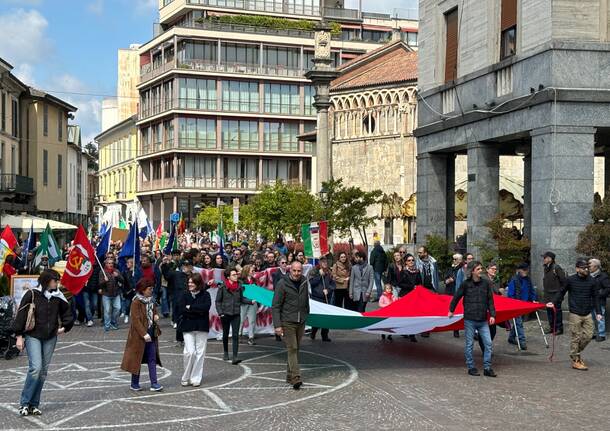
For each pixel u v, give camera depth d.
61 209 63.72
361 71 62.81
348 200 38.16
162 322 23.91
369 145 58.75
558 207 20.97
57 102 60.78
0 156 50.53
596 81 21.11
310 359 17.03
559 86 20.97
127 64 104.19
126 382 14.41
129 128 95.12
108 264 22.12
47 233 25.84
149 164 87.38
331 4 93.50
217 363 16.59
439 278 27.00
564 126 20.97
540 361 16.38
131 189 94.88
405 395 13.03
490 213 25.25
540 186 21.52
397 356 17.33
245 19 80.75
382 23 95.94
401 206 54.72
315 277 20.56
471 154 25.58
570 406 12.14
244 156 81.06
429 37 28.94
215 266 21.95
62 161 63.88
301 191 52.31
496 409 11.93
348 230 38.72
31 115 57.50
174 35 78.00
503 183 46.38
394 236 56.22
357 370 15.54
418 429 10.72
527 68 22.14
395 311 16.75
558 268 19.59
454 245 27.77
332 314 15.56
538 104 21.55
